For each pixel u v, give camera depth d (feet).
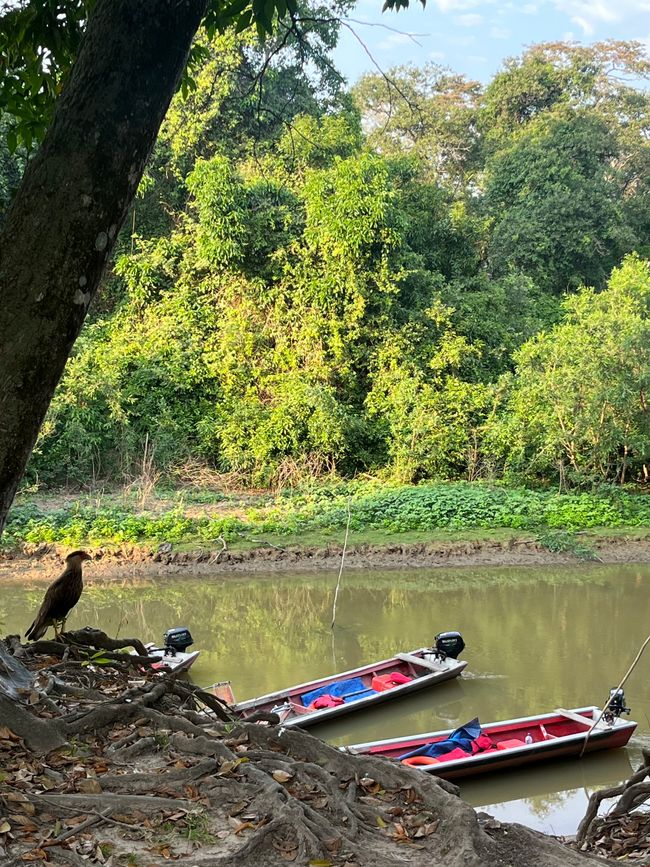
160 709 17.33
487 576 56.34
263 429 78.48
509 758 27.81
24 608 47.39
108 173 11.59
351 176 81.56
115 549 58.18
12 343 11.36
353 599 51.21
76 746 14.89
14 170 77.66
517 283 94.84
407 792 14.52
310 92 92.07
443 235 96.94
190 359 82.94
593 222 110.73
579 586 54.03
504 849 13.39
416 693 35.94
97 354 80.33
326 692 35.12
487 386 81.15
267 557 58.59
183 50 12.16
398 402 78.07
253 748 15.62
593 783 28.53
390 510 66.18
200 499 72.90
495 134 136.77
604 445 70.74
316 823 12.78
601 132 121.90
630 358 70.64
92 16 11.88
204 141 90.48
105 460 78.43
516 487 74.38
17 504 67.41
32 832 12.02
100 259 11.79
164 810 12.93
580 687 36.83
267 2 16.87
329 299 81.97
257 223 83.30
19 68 22.74
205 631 44.98
